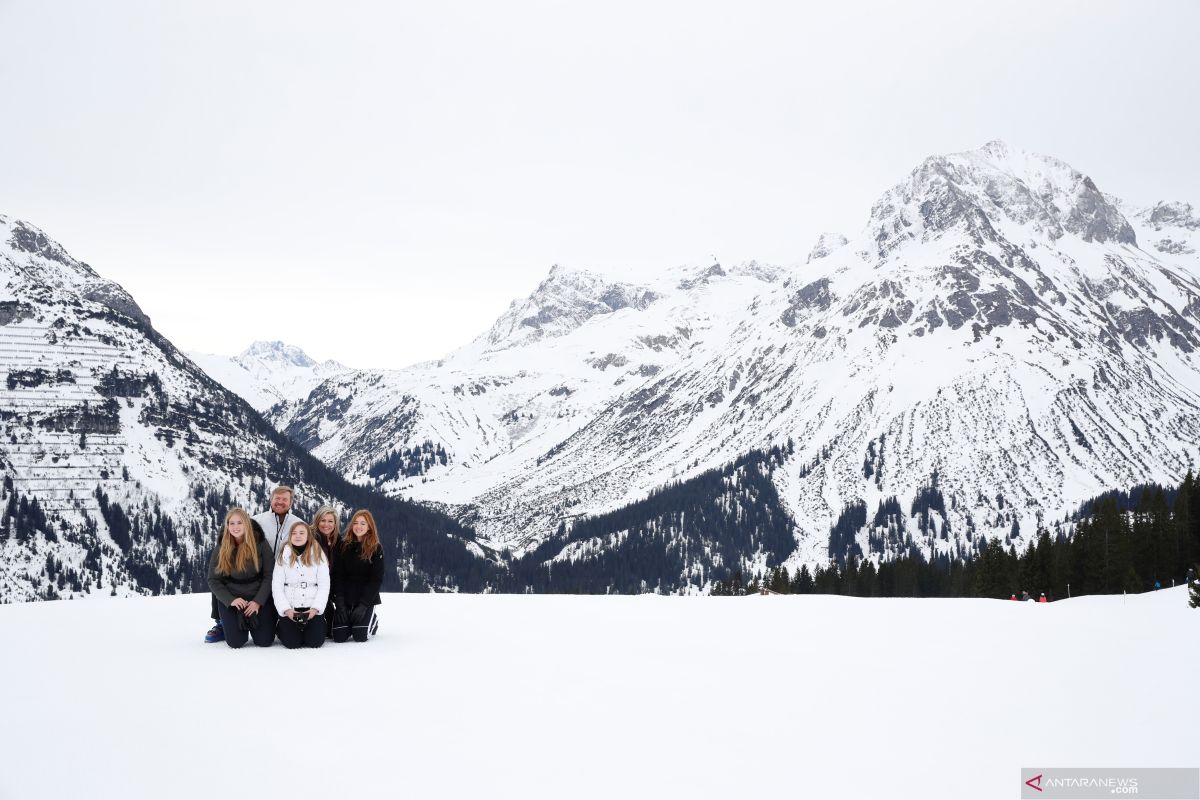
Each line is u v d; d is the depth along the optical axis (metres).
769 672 18.41
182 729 13.32
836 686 16.95
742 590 180.25
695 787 11.16
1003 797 10.84
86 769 11.52
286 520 21.64
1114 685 17.11
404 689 16.20
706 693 16.27
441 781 11.27
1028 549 128.12
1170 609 41.50
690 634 24.44
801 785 11.25
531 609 31.23
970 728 13.81
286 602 20.30
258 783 11.10
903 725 14.02
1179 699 15.77
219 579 20.33
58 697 15.27
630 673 18.14
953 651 21.47
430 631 24.33
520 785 11.18
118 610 28.73
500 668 18.44
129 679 16.81
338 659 19.25
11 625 24.64
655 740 13.12
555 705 15.17
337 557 21.70
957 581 148.12
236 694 15.60
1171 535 120.75
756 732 13.59
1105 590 118.94
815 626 26.70
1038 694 16.25
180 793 10.74
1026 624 27.91
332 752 12.33
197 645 21.00
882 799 10.79
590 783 11.27
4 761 11.80
